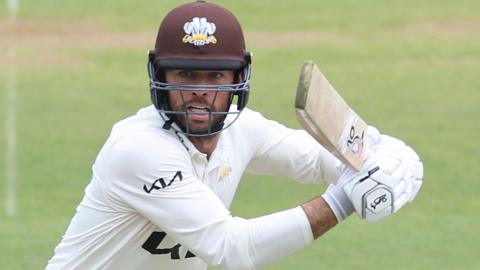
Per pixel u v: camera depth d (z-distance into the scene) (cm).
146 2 6881
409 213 3319
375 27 6400
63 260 1361
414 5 6800
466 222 3231
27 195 3522
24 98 5012
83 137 4331
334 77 5459
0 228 3122
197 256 1297
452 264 2809
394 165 1239
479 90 5197
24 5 6781
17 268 2722
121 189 1273
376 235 3073
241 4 6806
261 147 1454
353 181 1229
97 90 5209
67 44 6106
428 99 5034
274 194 3516
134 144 1259
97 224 1319
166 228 1266
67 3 6831
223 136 1386
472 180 3722
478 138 4316
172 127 1292
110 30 6381
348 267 2770
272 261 1244
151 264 1349
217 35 1259
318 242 2997
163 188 1250
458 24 6456
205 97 1267
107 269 1348
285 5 6788
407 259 2847
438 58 5812
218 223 1240
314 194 3528
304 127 1152
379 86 5294
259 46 6041
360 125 1235
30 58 5825
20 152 4072
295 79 5400
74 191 3588
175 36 1256
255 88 5209
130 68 5656
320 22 6506
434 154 4081
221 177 1356
